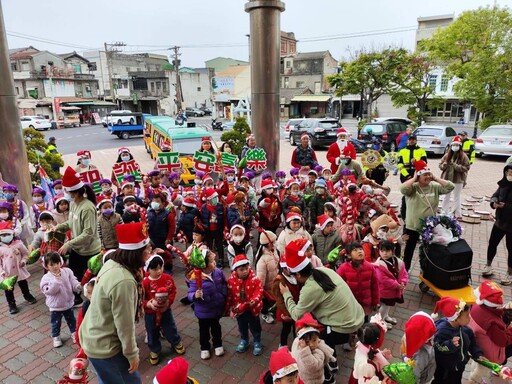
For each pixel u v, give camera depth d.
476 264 6.43
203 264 3.96
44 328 4.95
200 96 60.56
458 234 5.09
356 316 3.49
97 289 2.76
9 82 7.59
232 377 3.97
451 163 8.41
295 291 3.91
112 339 2.81
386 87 23.95
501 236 5.78
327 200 6.74
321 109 45.72
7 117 7.60
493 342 3.32
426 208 5.55
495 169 14.80
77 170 7.96
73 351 4.46
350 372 3.98
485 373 3.44
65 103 47.44
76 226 5.16
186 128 15.46
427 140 17.47
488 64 17.66
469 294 4.85
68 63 54.41
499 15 18.72
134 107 56.19
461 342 3.08
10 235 5.31
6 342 4.64
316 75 47.50
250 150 8.79
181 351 4.36
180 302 5.55
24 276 5.44
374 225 4.99
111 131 30.05
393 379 2.69
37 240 5.57
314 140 21.16
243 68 50.44
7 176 7.78
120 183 8.19
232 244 5.05
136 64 61.56
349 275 4.04
